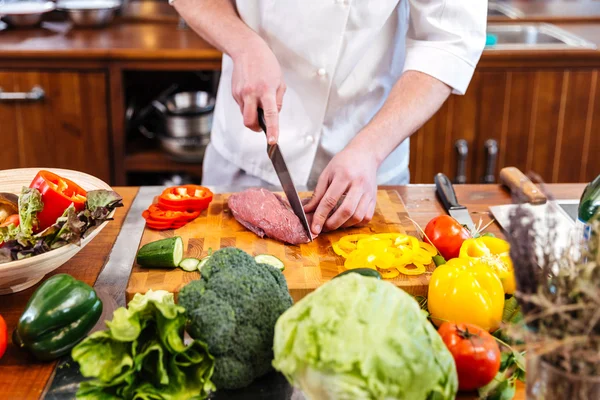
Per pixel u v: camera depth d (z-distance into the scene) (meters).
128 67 2.55
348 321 0.85
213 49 2.54
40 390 0.98
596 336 0.75
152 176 3.04
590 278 0.78
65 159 2.68
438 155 2.75
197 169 2.74
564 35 2.79
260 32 1.71
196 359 0.92
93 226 1.16
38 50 2.49
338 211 1.35
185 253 1.31
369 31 1.66
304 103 1.75
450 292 1.07
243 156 1.86
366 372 0.82
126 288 1.18
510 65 2.60
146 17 2.96
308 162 1.80
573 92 2.64
